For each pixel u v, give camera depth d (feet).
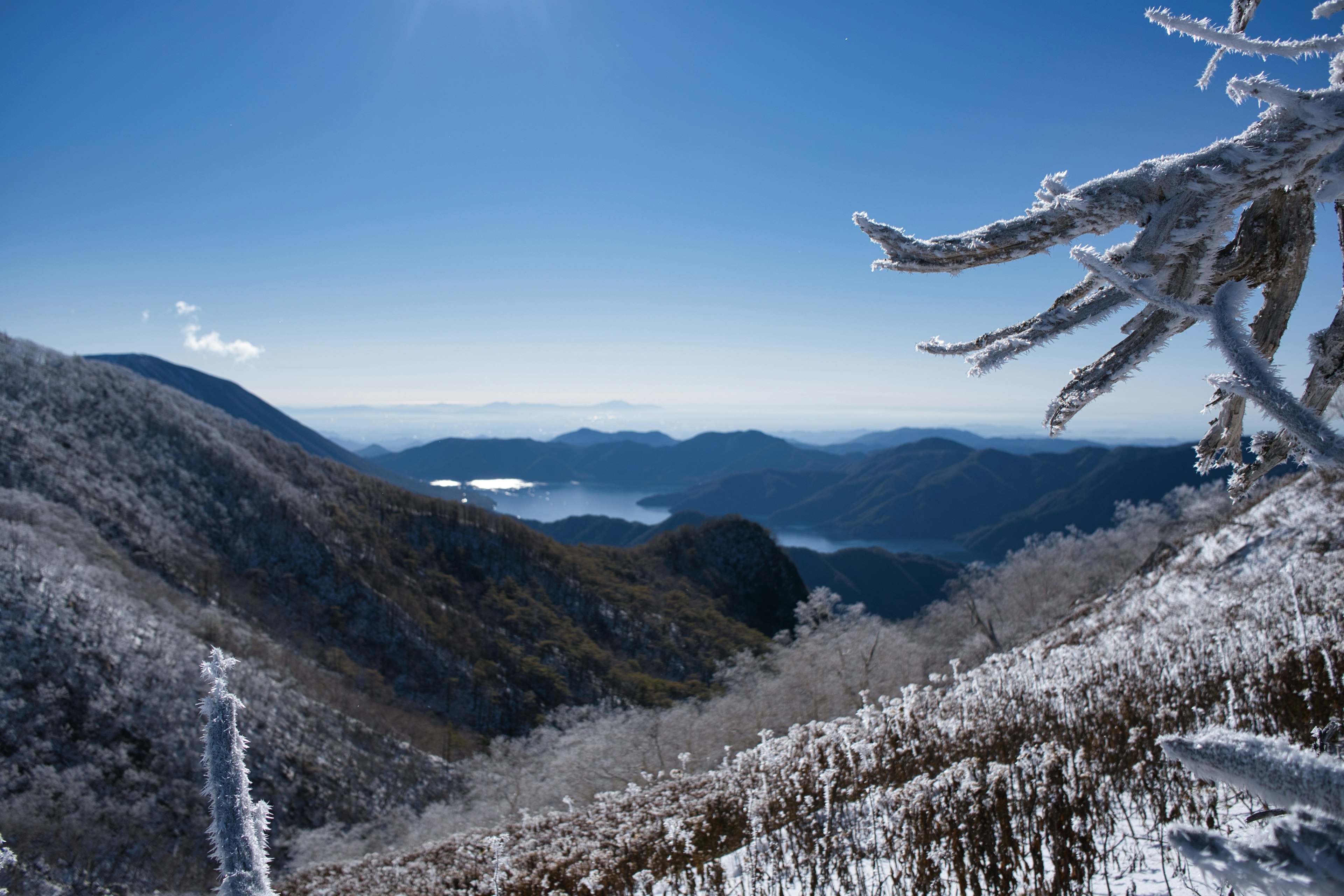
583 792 75.25
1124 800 14.74
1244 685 17.20
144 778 120.37
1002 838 11.76
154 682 140.97
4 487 216.95
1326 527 49.98
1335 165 4.89
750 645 238.27
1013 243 5.82
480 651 237.04
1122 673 22.11
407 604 255.29
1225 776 2.25
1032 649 30.22
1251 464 5.62
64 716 126.00
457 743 181.06
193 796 120.98
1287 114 4.95
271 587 241.76
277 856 116.57
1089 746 16.71
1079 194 5.58
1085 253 4.68
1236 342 3.67
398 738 167.22
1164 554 83.92
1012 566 188.44
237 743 2.60
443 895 25.71
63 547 179.83
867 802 17.13
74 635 142.00
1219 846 2.09
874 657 93.86
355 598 251.39
